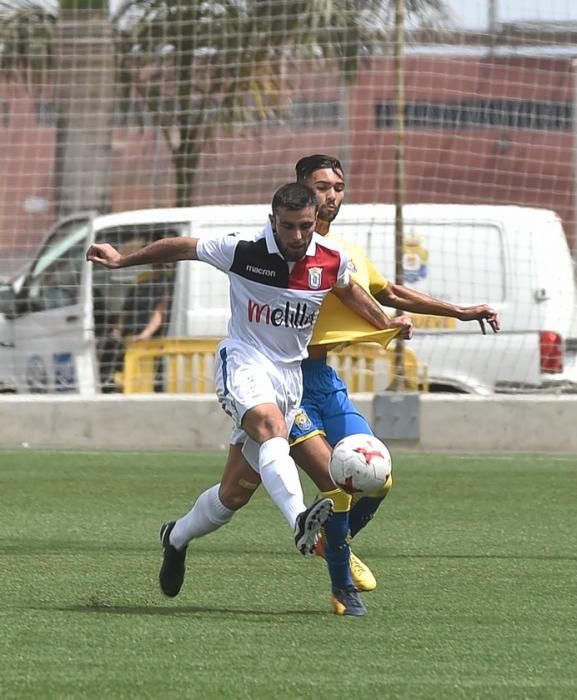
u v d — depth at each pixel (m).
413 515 29.31
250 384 18.28
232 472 19.05
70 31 45.16
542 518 28.95
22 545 25.38
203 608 19.48
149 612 19.14
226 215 44.53
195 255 18.56
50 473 35.31
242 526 27.75
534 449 39.28
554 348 43.88
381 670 15.64
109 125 47.03
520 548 25.19
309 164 19.91
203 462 37.34
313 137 45.72
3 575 22.28
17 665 15.82
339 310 19.48
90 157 47.06
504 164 44.84
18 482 33.91
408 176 45.34
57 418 40.38
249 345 18.61
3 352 44.84
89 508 30.16
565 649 16.81
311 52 44.09
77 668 15.68
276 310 18.41
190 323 43.88
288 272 18.28
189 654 16.45
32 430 40.44
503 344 43.91
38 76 46.41
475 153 44.84
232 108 45.31
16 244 47.34
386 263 43.62
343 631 17.84
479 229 44.34
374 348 41.66
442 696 14.49
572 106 43.88
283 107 45.44
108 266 18.75
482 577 22.14
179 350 43.25
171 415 40.09
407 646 16.94
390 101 44.62
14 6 45.88
